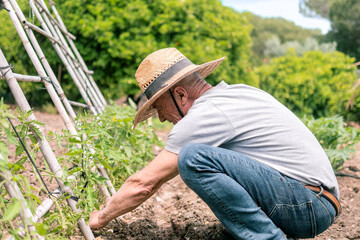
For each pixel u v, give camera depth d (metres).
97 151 2.26
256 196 1.89
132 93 6.32
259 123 1.90
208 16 6.62
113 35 6.12
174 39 6.38
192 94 2.03
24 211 1.54
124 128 2.95
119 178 2.94
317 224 1.93
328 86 6.87
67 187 2.00
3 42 4.88
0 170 1.51
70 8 5.96
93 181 2.15
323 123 3.81
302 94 6.80
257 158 1.92
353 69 7.23
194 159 1.83
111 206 2.00
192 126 1.86
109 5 6.16
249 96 1.96
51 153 1.93
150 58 2.04
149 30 6.22
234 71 6.89
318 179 1.89
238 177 1.86
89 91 3.70
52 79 2.41
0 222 1.70
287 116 1.96
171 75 1.99
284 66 7.29
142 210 2.76
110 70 6.41
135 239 2.37
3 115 1.56
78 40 6.10
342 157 3.49
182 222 2.59
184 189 3.37
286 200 1.87
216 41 6.70
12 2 2.24
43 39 5.62
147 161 3.46
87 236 2.03
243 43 6.96
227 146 1.95
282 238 1.86
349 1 15.80
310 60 7.36
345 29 15.84
